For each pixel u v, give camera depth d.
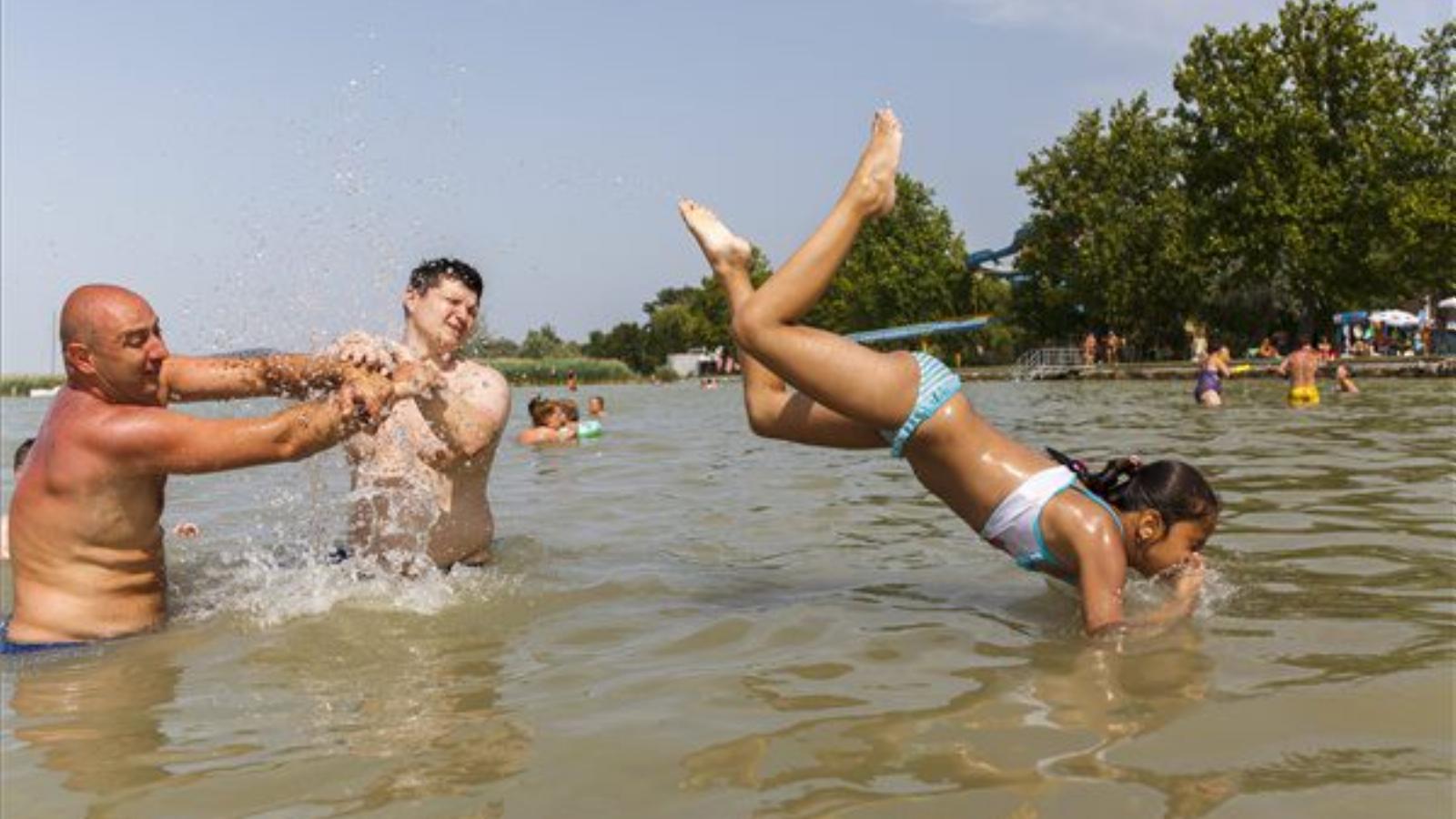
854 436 4.93
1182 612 4.24
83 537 4.44
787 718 3.22
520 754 3.00
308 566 5.61
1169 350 50.22
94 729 3.34
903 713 3.22
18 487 4.60
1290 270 40.88
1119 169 48.53
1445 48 39.84
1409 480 7.64
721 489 8.51
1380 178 38.84
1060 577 4.52
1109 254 47.09
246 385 4.88
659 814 2.58
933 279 60.56
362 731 3.24
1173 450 10.27
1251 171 40.47
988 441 4.58
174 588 5.28
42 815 2.71
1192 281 45.41
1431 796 2.52
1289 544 5.51
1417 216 37.38
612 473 9.80
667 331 83.50
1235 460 9.16
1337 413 14.77
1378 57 39.50
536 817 2.59
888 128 4.43
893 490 8.10
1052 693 3.36
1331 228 39.12
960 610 4.50
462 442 5.56
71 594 4.45
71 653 4.25
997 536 4.57
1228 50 41.72
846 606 4.61
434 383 4.81
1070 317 52.69
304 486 7.80
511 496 8.45
